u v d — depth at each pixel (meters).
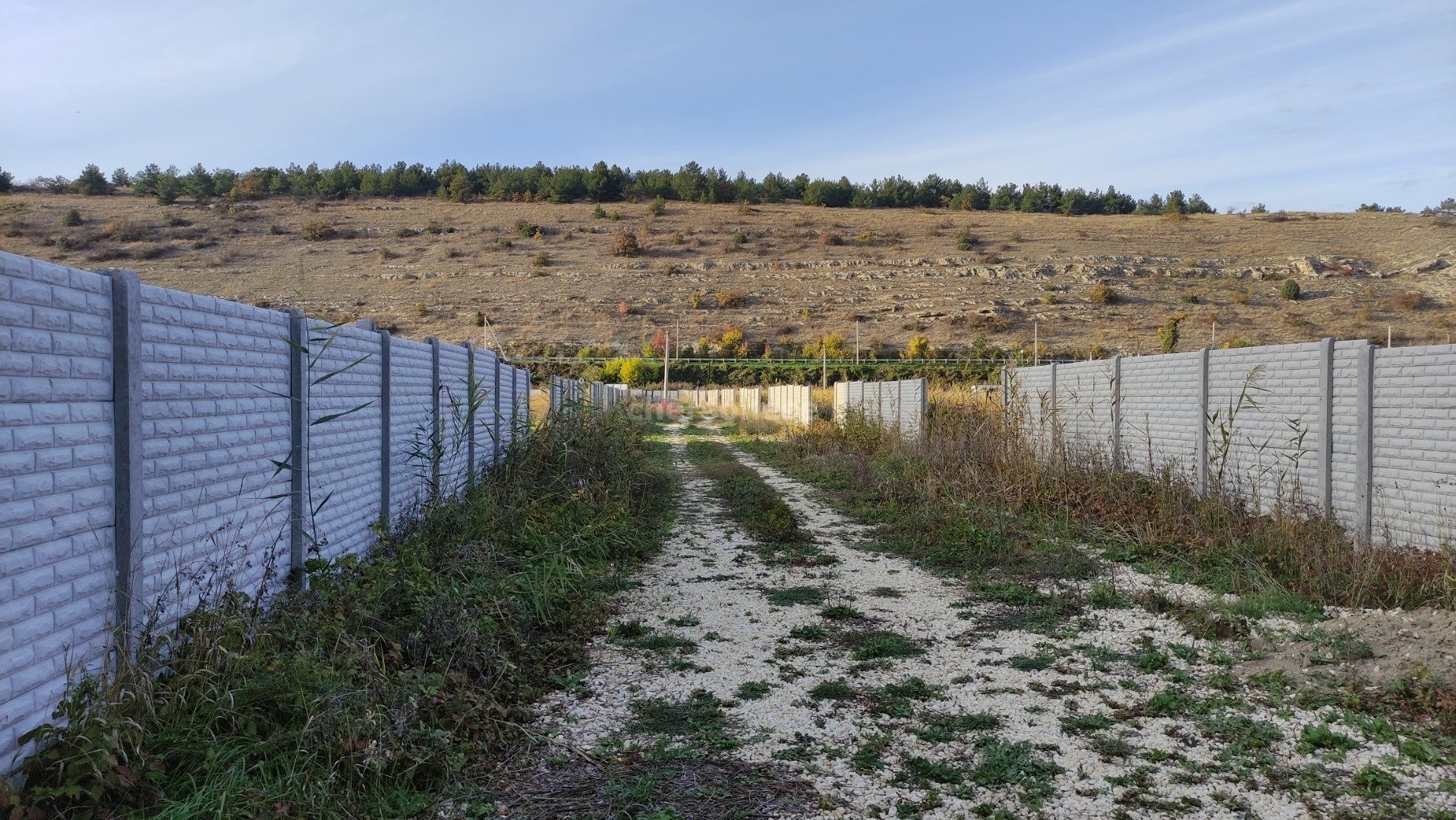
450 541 7.83
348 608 5.37
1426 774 4.04
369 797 3.75
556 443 12.84
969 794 3.90
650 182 108.56
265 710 4.06
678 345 53.44
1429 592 6.75
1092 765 4.20
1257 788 3.93
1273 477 9.99
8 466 3.29
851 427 21.27
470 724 4.49
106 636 3.90
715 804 3.82
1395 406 8.37
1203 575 7.90
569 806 3.79
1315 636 5.82
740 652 6.04
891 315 61.88
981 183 111.31
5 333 3.28
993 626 6.69
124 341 4.01
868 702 5.07
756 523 11.33
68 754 3.35
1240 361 10.58
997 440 13.91
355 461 7.48
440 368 10.16
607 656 5.95
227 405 5.15
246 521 5.41
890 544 10.02
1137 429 12.78
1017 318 59.06
